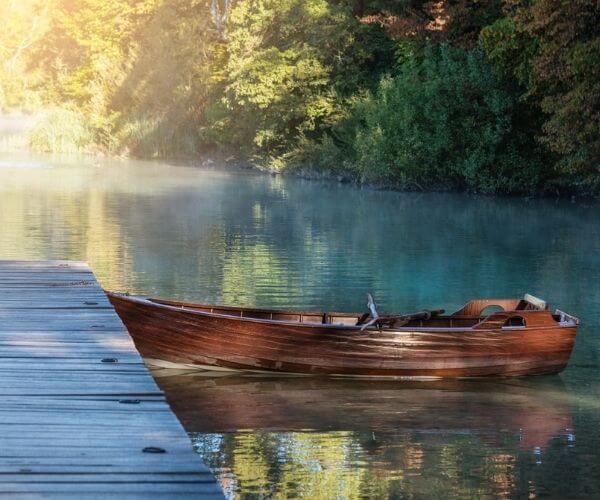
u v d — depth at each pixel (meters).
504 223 28.98
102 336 9.01
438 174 39.53
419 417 10.62
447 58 37.75
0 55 90.06
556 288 18.48
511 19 31.94
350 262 21.23
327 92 47.06
